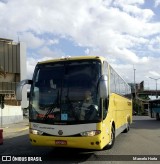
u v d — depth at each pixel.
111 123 12.63
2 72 52.59
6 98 49.25
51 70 11.27
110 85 12.59
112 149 13.21
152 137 18.28
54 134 10.60
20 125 34.16
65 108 10.65
